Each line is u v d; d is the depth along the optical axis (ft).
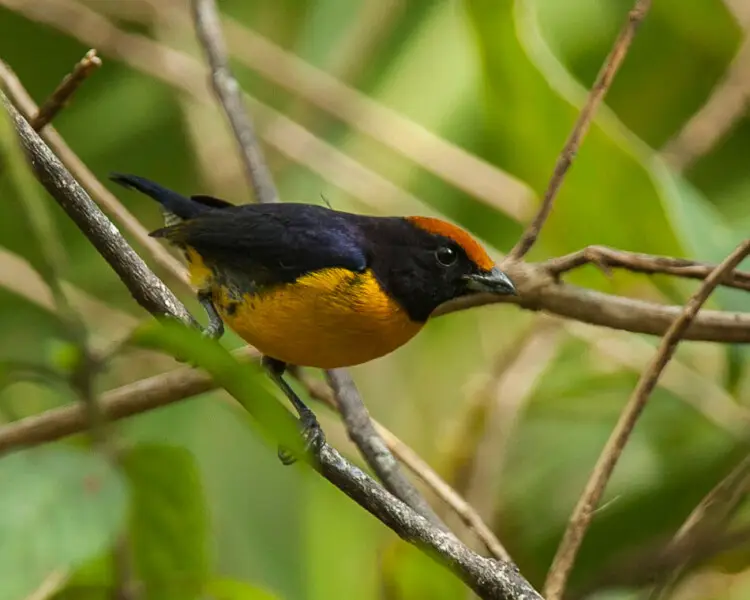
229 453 32.09
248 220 25.95
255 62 36.96
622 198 30.96
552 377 37.40
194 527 15.93
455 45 38.78
